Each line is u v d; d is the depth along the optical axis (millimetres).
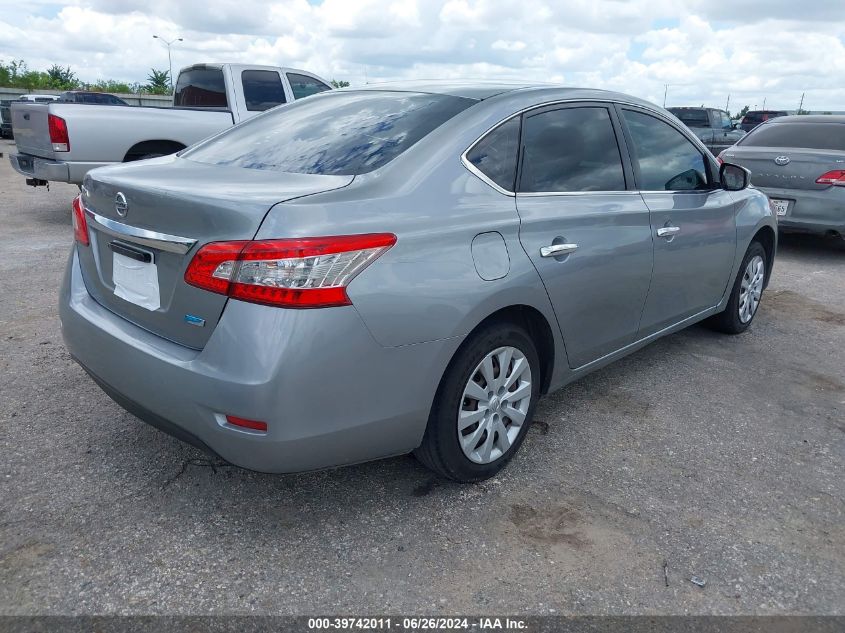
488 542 2637
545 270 2984
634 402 3945
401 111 3107
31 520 2648
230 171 2865
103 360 2697
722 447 3455
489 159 2941
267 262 2236
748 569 2541
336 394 2354
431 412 2740
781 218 7926
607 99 3660
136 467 3039
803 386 4273
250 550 2543
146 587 2338
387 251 2426
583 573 2484
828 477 3211
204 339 2379
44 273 6109
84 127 7902
